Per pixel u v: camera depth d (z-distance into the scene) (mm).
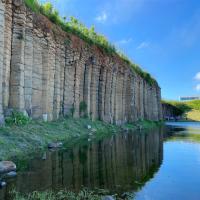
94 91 45938
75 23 46906
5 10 24234
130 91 62906
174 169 16719
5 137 19703
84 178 13695
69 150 21703
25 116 25281
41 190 11445
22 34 25953
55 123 32062
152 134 43219
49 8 38344
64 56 36938
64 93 37219
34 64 29453
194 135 42031
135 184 13086
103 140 30156
